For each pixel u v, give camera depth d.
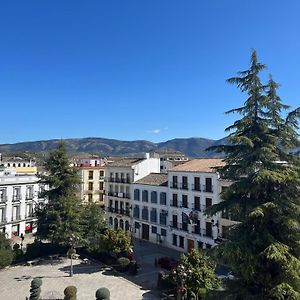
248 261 12.88
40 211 40.59
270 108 14.23
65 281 30.80
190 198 43.69
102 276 32.44
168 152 96.38
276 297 12.58
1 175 52.00
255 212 12.60
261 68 14.34
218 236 38.94
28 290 28.31
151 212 51.00
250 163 13.93
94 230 40.62
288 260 12.70
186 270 23.64
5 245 36.91
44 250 39.84
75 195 41.69
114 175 60.38
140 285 29.75
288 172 13.52
